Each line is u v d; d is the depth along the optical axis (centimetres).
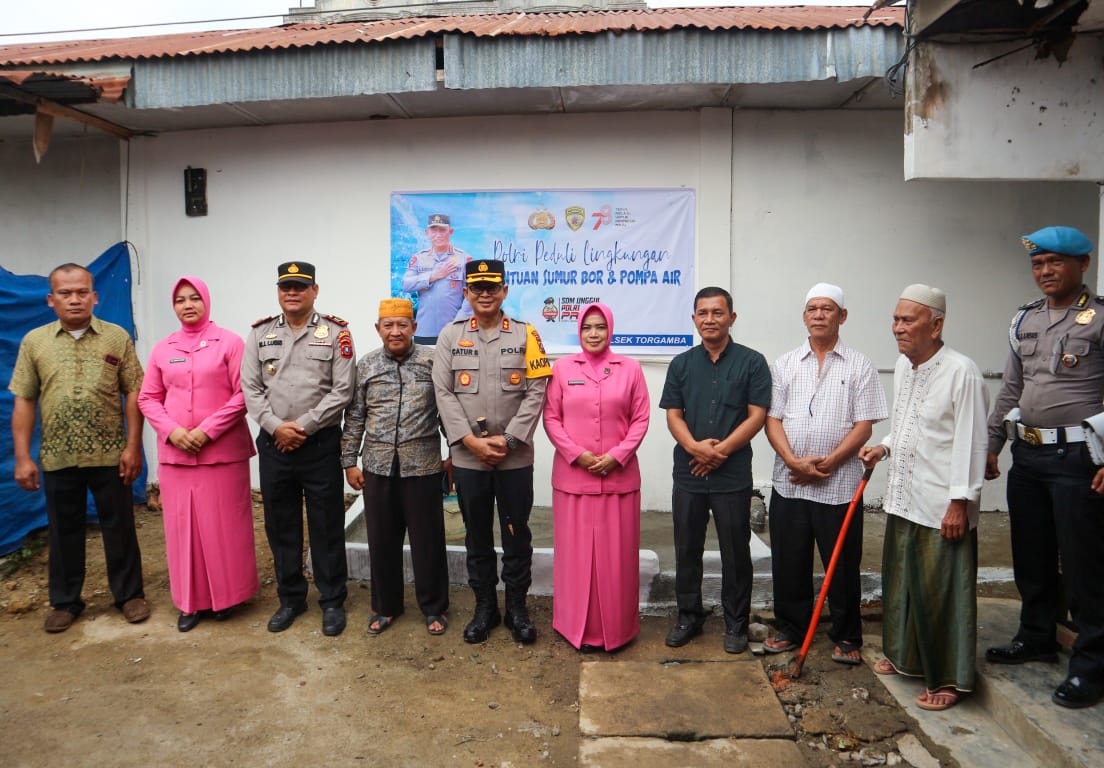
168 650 351
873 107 504
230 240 549
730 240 516
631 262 520
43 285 475
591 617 349
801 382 337
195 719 295
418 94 471
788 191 514
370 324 541
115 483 375
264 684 322
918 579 302
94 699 309
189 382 368
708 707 300
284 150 539
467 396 345
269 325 368
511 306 528
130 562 384
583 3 801
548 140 520
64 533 371
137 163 554
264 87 461
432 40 447
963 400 289
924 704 302
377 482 357
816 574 405
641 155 516
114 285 551
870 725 289
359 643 359
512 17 577
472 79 445
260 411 357
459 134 525
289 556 377
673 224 517
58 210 580
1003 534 485
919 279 515
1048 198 510
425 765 269
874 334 520
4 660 342
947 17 362
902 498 308
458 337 349
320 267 542
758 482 527
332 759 271
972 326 516
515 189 523
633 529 352
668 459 528
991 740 281
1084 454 281
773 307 520
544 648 354
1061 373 288
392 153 530
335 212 538
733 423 342
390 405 356
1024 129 375
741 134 512
